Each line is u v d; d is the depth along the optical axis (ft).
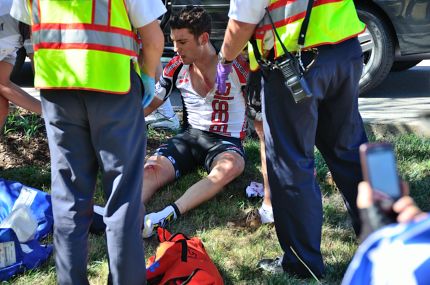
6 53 13.25
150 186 14.66
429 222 4.32
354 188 11.16
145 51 9.43
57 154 9.36
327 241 12.66
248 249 12.42
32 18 9.12
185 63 14.40
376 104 21.13
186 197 13.82
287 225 10.70
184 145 15.42
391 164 5.06
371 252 4.52
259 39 10.09
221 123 15.10
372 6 20.71
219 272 11.64
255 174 15.96
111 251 9.41
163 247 11.29
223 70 11.50
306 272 11.05
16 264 11.47
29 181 15.55
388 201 4.97
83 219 9.57
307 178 10.39
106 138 9.07
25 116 18.34
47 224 12.98
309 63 9.84
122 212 9.25
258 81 11.01
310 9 9.52
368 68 21.25
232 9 9.93
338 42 9.89
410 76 26.08
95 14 8.76
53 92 9.11
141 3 8.90
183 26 13.87
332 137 10.96
